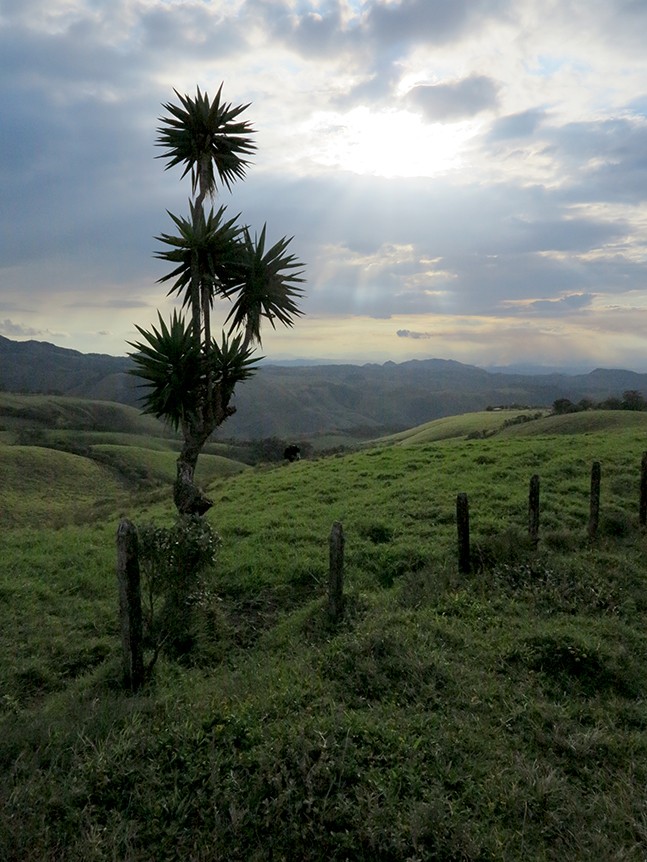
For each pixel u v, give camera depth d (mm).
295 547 13172
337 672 6703
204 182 10594
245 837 4023
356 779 4598
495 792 4641
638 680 6918
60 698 6672
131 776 4535
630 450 23922
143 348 9695
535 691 6469
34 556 13000
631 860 4012
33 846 3834
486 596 9523
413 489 18344
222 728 5141
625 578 10219
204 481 30375
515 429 46156
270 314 11000
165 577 7809
